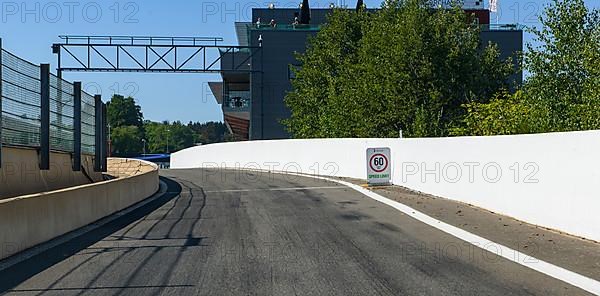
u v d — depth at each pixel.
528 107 21.64
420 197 18.00
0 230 9.81
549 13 20.19
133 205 18.50
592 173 10.60
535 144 12.54
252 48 45.38
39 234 11.35
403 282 8.16
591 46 18.73
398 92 30.02
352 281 8.22
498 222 13.06
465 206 15.66
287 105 43.34
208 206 17.58
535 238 11.12
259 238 11.77
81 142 24.00
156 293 7.71
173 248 10.84
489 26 48.38
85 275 8.76
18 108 17.22
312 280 8.30
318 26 49.59
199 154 50.16
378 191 20.02
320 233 12.27
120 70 39.41
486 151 14.86
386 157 21.66
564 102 19.75
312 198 18.88
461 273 8.66
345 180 25.36
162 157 82.75
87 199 14.22
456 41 31.56
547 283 8.05
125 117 111.88
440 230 12.37
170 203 18.81
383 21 33.78
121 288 7.98
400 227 12.87
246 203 18.05
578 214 11.05
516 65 38.41
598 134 10.43
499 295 7.50
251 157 38.91
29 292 7.84
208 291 7.77
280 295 7.54
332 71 41.66
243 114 53.00
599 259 9.34
